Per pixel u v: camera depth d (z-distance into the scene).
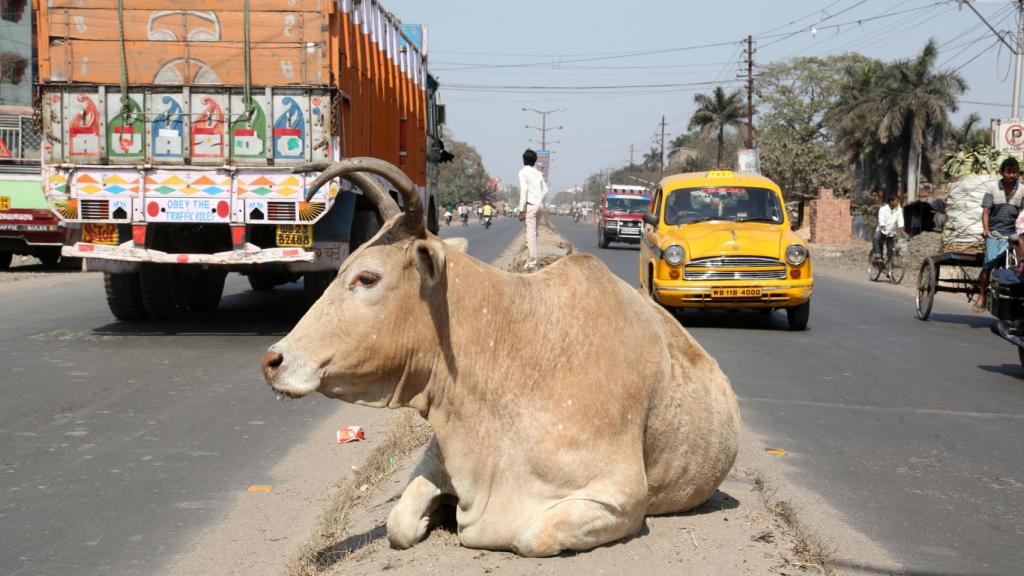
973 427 7.48
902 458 6.48
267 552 4.55
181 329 11.66
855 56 74.75
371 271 3.74
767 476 5.88
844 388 8.93
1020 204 11.75
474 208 119.38
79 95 10.34
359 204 12.38
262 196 10.34
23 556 4.49
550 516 3.77
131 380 8.55
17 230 19.92
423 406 3.93
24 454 6.21
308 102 10.30
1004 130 19.75
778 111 75.44
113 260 10.69
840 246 39.03
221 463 6.06
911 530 4.98
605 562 3.83
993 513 5.33
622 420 3.92
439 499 4.21
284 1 10.21
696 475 4.44
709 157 83.69
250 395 8.03
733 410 4.63
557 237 23.31
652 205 14.58
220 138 10.34
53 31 10.28
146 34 10.27
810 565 4.04
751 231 12.97
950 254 14.04
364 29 11.86
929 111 51.50
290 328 11.83
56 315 12.95
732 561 3.96
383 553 4.10
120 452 6.29
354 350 3.73
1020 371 10.16
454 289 3.85
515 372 3.87
